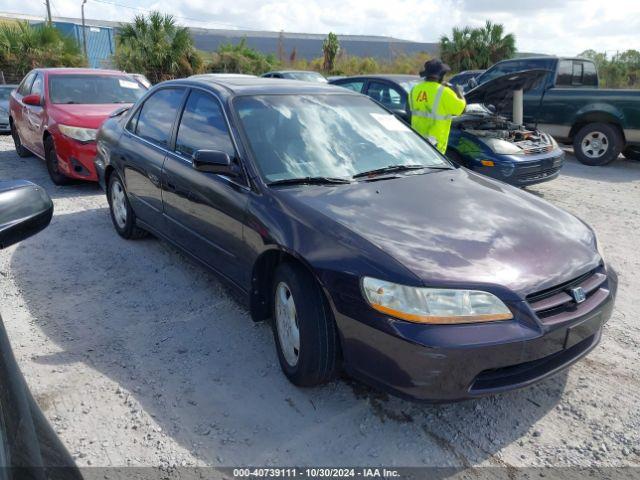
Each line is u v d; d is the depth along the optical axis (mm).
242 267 3359
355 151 3713
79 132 6922
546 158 6918
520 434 2719
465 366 2385
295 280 2824
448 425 2777
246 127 3564
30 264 4809
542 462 2535
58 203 6754
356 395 3002
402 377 2445
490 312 2432
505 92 7742
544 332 2480
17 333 3613
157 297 4168
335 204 3025
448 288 2410
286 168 3393
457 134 7078
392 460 2541
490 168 6742
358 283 2541
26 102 7773
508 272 2543
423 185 3428
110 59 27562
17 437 1170
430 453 2586
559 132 10125
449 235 2764
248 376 3162
